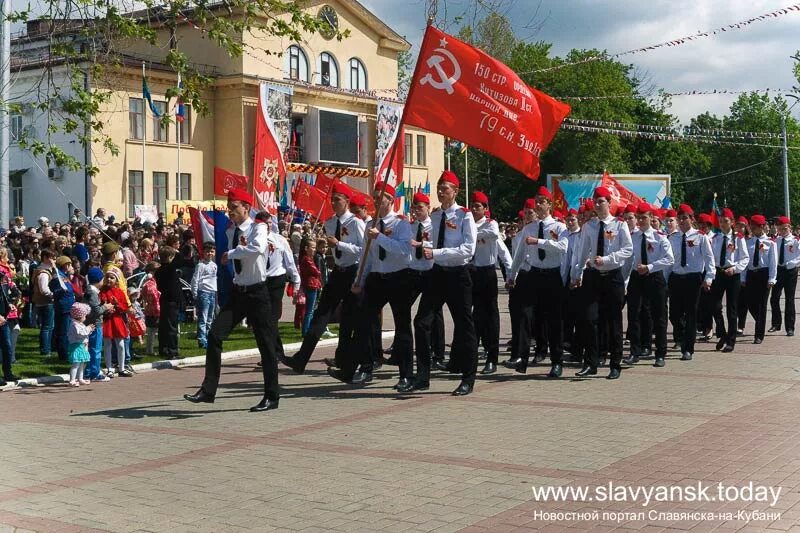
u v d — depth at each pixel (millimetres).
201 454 8367
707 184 89688
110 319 13961
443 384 12336
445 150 61250
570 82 59688
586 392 11492
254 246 10320
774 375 12773
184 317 19312
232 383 12930
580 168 60031
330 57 50312
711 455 7863
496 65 12023
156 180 43719
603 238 12625
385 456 8070
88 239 18141
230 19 16484
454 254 11242
